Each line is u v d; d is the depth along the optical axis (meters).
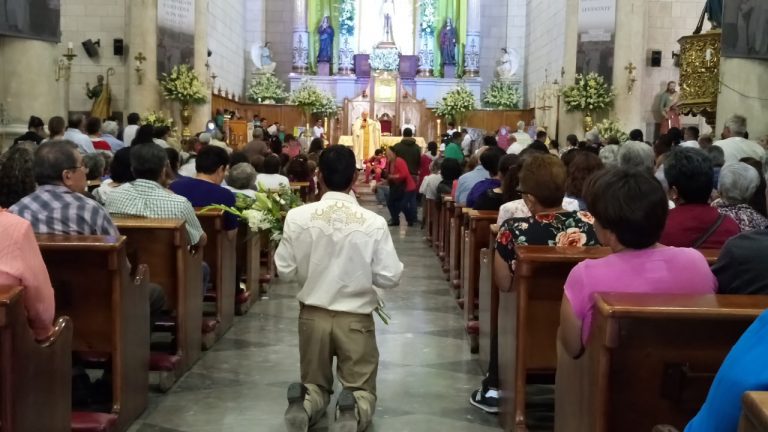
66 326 3.71
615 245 3.19
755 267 3.19
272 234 5.12
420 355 6.38
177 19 18.34
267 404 5.11
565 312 3.17
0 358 3.00
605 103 17.81
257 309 7.91
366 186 21.98
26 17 13.70
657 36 18.81
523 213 5.02
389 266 4.48
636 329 2.74
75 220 4.44
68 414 3.78
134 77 17.89
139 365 4.81
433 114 27.09
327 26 27.98
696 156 4.30
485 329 5.80
